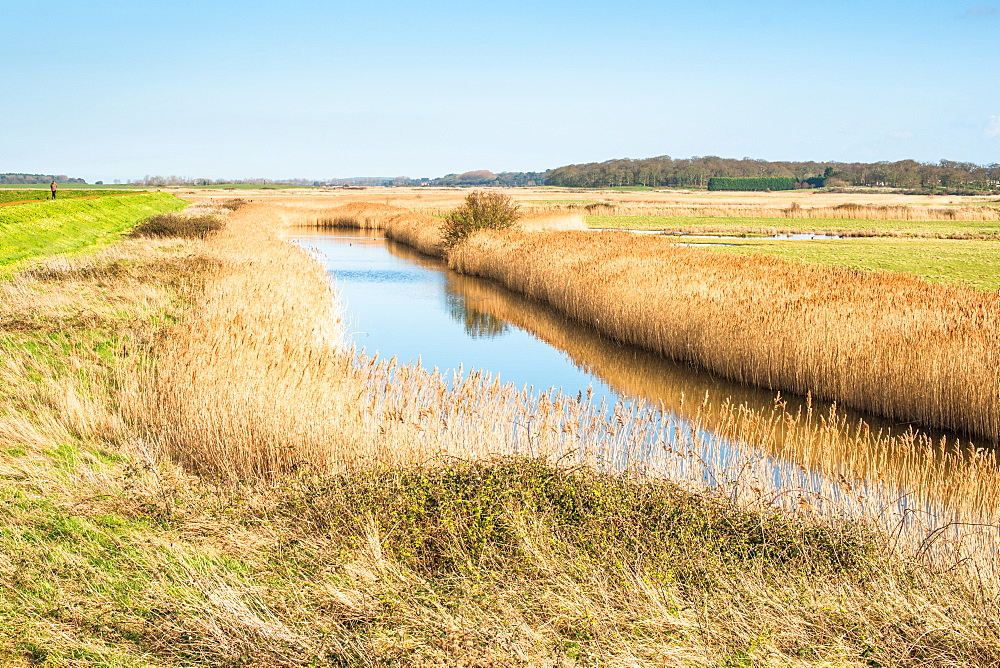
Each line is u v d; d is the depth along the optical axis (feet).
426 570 18.76
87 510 21.66
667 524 20.53
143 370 37.17
